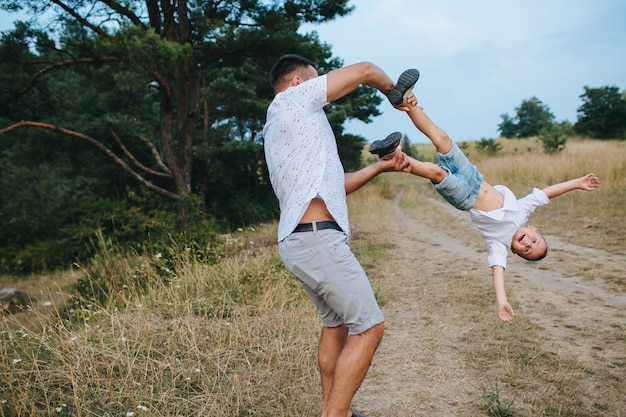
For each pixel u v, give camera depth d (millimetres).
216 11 13539
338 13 13508
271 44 13578
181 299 4957
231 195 22266
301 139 2277
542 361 3777
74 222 18047
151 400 2865
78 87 24344
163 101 13211
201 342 3715
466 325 4680
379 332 2297
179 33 13227
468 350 4027
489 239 3396
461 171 3109
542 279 6516
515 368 3652
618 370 3605
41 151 15180
